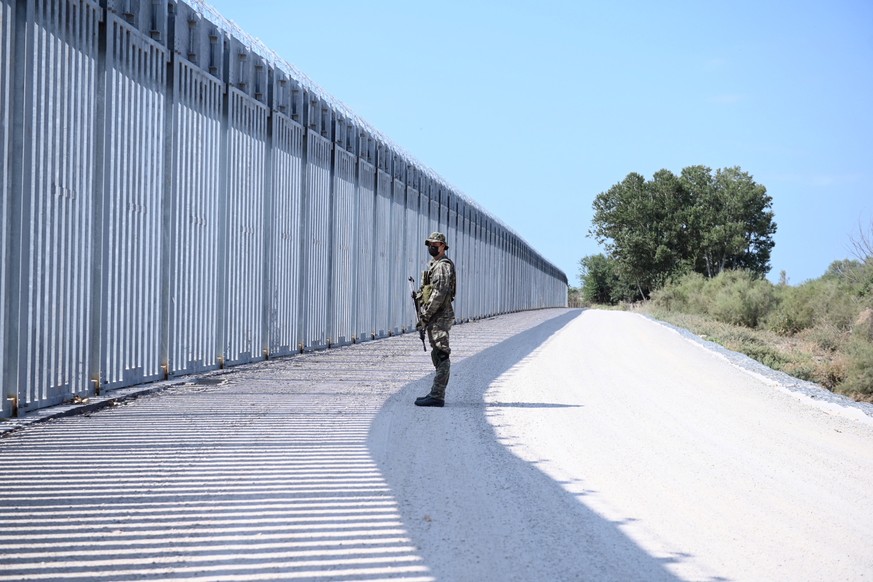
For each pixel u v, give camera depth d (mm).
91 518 4848
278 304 15664
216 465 6227
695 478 6395
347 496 5457
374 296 22594
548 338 24172
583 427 8570
